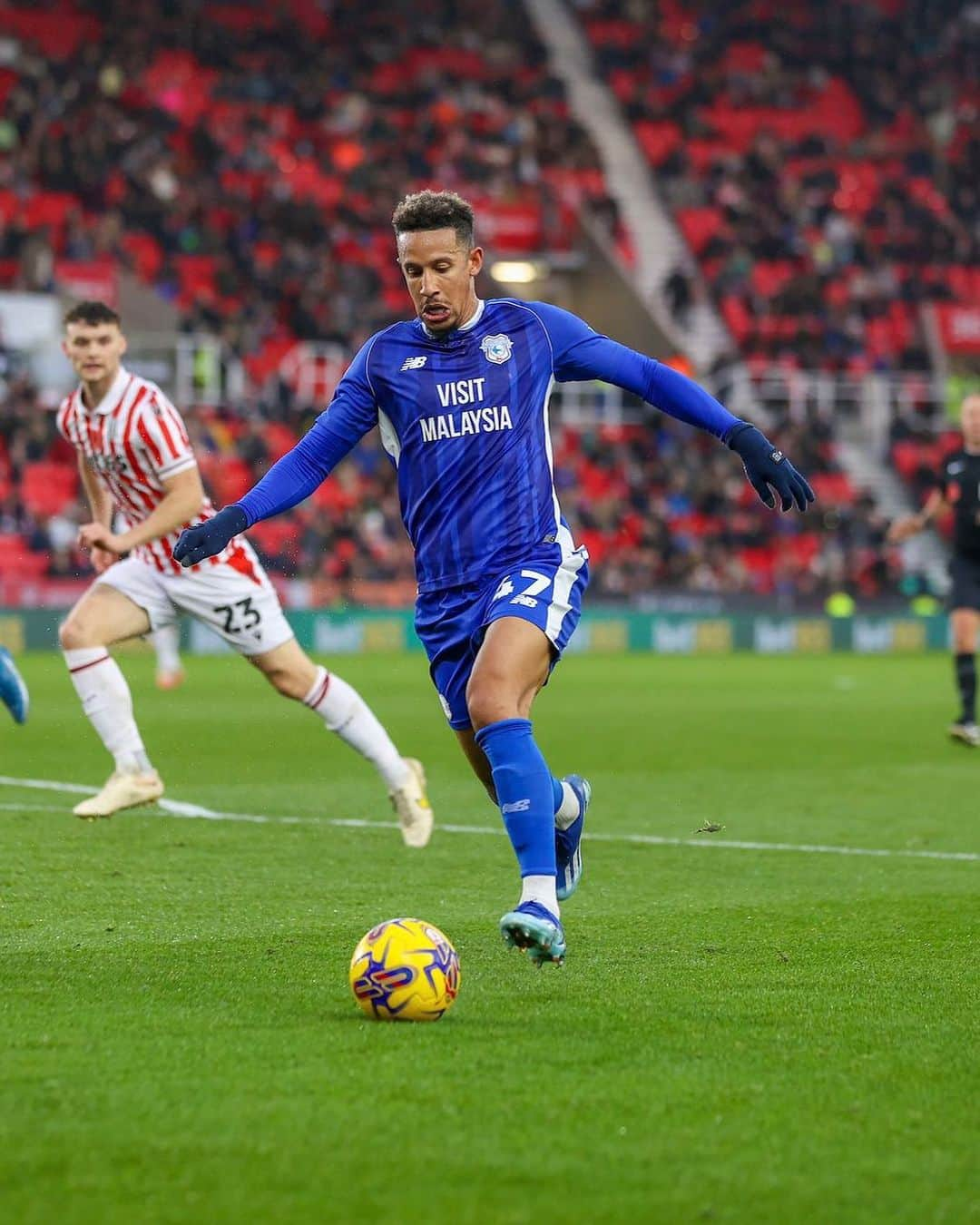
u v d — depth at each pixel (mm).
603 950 19359
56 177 110125
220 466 96938
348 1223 10461
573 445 112312
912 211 131750
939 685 75000
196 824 30266
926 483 117500
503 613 18094
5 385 94312
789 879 25094
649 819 32312
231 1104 12734
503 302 18969
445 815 32312
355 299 110875
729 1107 12852
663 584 107938
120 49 120875
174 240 110312
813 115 139375
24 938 19516
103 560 28453
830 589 111125
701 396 18641
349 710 27281
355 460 105625
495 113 129000
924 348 123438
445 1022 15508
